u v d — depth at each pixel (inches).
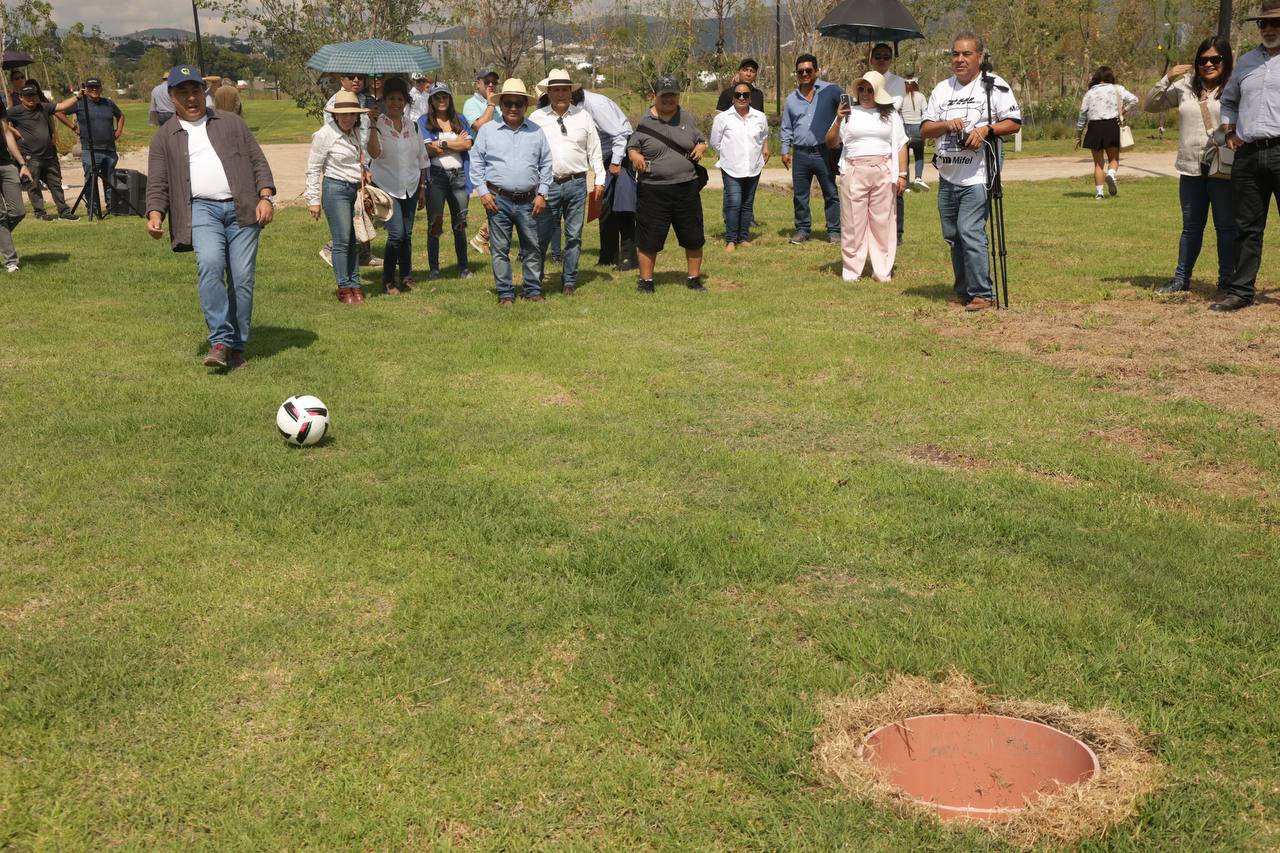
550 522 206.7
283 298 429.7
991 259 411.2
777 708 144.5
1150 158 1043.3
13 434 260.2
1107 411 272.7
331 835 121.9
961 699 145.4
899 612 170.9
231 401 286.7
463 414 281.0
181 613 172.6
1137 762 131.7
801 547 195.0
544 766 134.3
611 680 152.3
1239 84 365.4
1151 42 1530.5
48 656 159.9
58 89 1935.3
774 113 1398.9
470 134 502.3
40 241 583.8
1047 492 218.2
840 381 306.0
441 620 168.7
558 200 428.1
